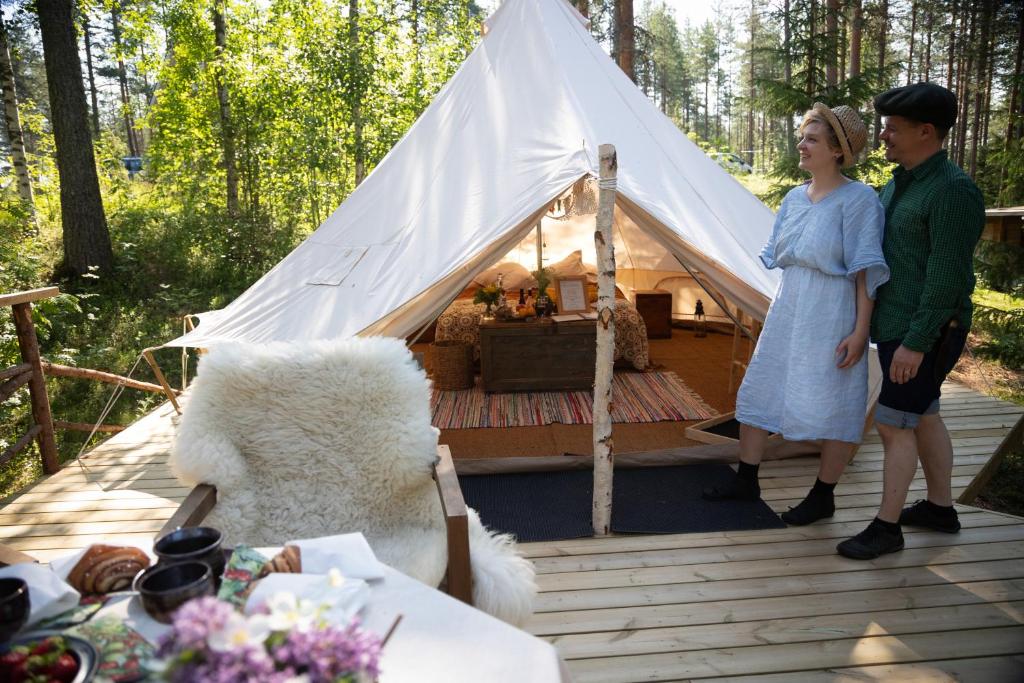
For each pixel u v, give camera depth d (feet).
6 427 16.75
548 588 7.90
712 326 22.47
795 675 6.38
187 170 40.32
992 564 8.21
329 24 35.99
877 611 7.34
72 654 2.87
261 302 12.53
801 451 11.62
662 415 14.08
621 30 31.81
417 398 6.70
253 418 6.59
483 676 3.00
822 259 8.23
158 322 26.55
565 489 10.52
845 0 28.45
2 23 29.76
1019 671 6.38
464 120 13.69
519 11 15.52
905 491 8.23
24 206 29.81
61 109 28.37
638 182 10.94
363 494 6.55
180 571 3.42
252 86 36.37
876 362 11.36
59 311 21.59
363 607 3.50
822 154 8.29
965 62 58.08
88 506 10.62
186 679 2.09
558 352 15.92
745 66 124.16
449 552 5.52
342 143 37.01
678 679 6.35
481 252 9.97
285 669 2.24
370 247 12.22
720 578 8.04
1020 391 18.29
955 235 7.23
